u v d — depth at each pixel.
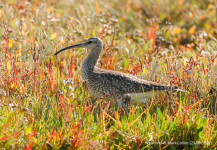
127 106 12.23
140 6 25.69
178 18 24.89
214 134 10.64
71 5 24.47
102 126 10.32
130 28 23.36
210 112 12.32
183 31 22.36
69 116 10.41
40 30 15.86
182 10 24.97
